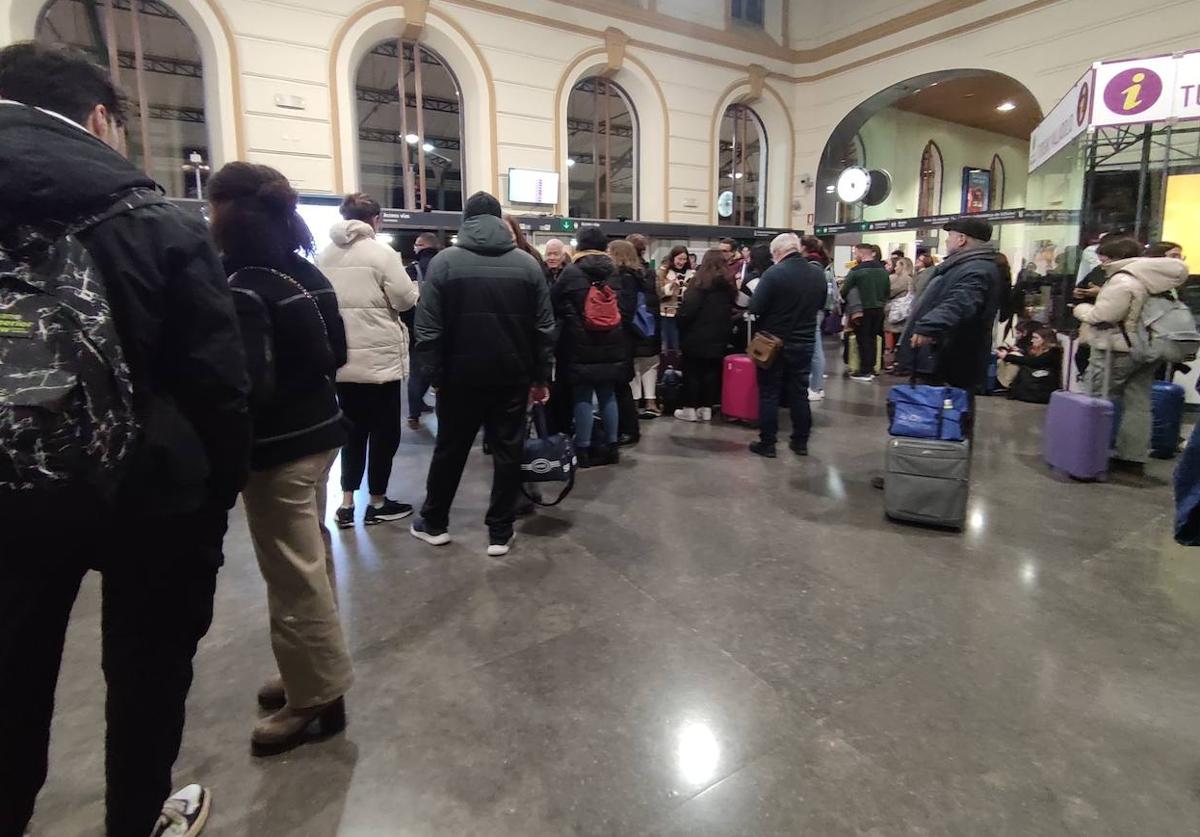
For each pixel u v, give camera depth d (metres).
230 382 1.20
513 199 9.05
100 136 1.20
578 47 9.49
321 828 1.50
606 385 4.16
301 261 1.74
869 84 10.90
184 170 7.61
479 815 1.53
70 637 2.29
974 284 3.31
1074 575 2.71
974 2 9.48
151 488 1.14
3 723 1.14
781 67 11.56
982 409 5.92
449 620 2.38
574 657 2.15
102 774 1.66
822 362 6.30
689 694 1.96
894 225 10.05
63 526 1.00
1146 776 1.63
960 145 15.05
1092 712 1.87
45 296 0.97
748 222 12.30
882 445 4.71
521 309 2.72
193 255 1.15
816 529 3.21
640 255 4.89
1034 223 7.59
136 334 1.09
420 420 5.63
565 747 1.75
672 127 10.50
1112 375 4.00
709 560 2.87
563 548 3.00
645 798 1.58
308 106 7.66
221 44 7.13
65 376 0.96
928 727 1.81
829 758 1.70
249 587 2.67
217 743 1.77
